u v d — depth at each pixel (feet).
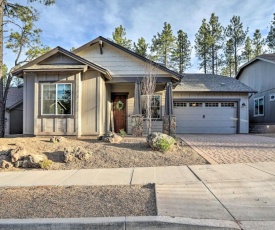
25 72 37.37
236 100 55.26
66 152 24.20
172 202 12.98
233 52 110.83
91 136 38.11
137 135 38.78
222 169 19.71
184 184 16.14
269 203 12.82
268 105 63.72
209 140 37.22
